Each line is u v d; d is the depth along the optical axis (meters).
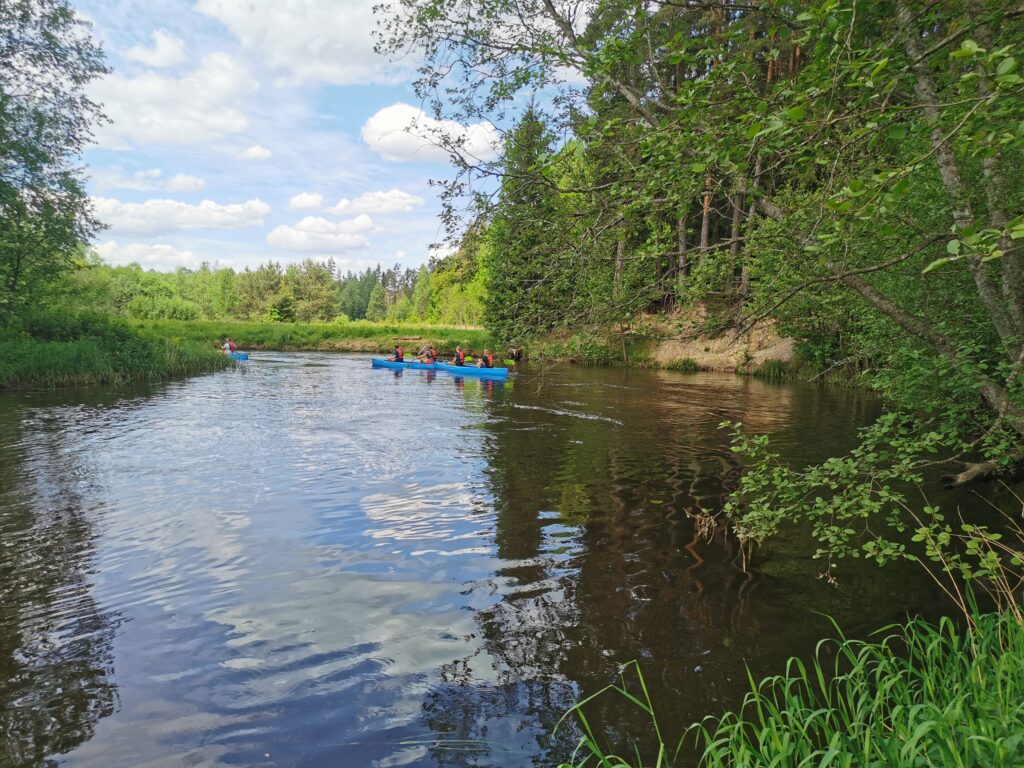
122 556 6.32
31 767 3.39
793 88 3.17
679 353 29.31
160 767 3.40
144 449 11.16
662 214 4.93
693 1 4.21
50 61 20.34
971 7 3.50
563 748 3.58
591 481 9.26
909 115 4.00
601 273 4.95
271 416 14.93
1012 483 7.93
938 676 3.62
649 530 7.18
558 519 7.55
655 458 10.76
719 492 8.70
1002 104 2.52
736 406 16.91
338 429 13.34
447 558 6.33
